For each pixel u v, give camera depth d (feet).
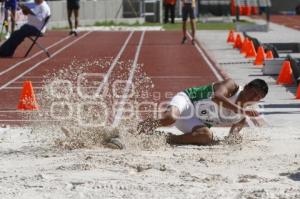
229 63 152.56
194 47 193.88
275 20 358.02
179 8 371.15
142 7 336.49
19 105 93.40
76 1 239.30
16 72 136.05
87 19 307.78
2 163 60.64
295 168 57.98
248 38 180.34
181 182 52.90
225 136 71.36
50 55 169.89
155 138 67.62
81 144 67.26
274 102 97.96
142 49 187.93
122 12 337.31
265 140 71.26
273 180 53.52
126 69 137.08
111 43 208.33
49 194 49.55
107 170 56.90
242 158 62.18
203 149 66.59
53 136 70.59
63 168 57.57
